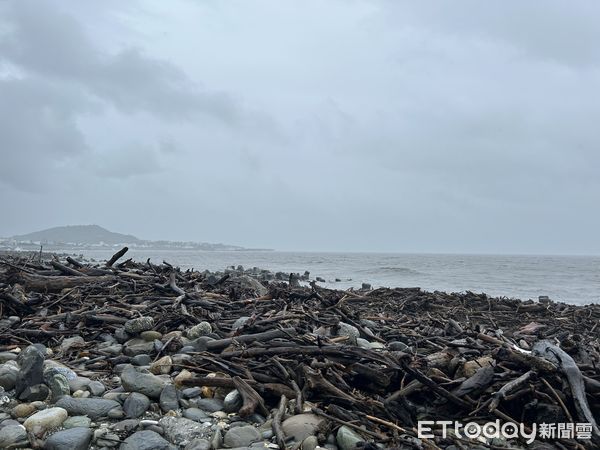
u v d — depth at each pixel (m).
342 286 33.41
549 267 85.88
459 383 5.38
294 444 4.46
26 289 10.18
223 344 6.79
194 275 14.00
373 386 5.57
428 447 4.55
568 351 6.54
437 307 16.31
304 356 6.11
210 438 4.51
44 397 5.16
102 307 9.01
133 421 4.73
